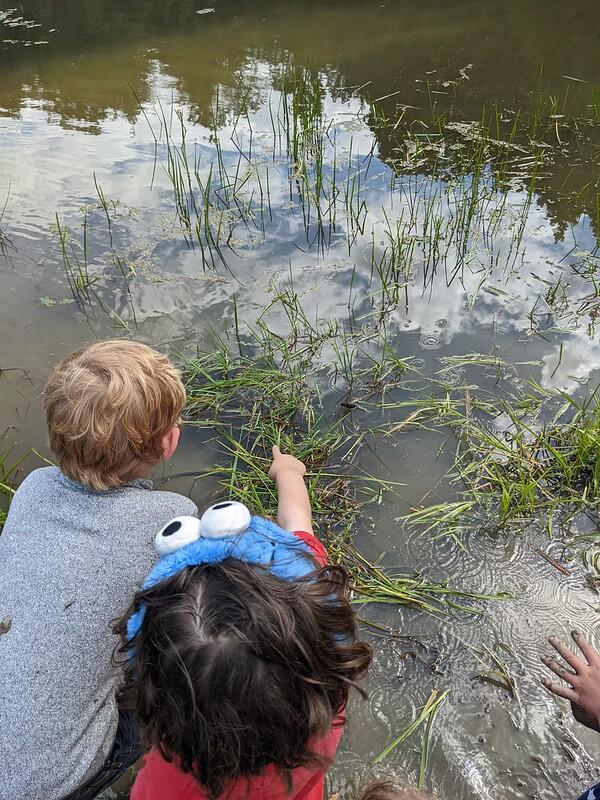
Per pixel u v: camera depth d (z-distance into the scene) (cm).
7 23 795
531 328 353
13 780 140
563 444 289
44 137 540
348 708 206
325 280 388
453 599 236
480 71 655
